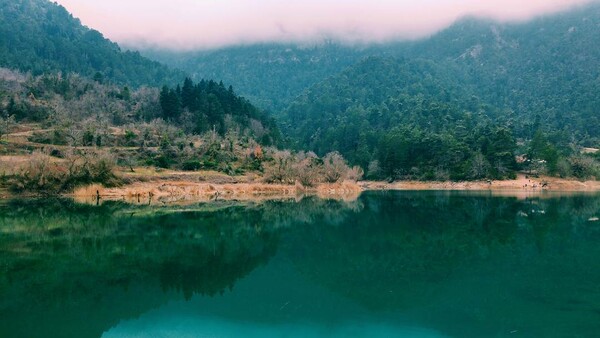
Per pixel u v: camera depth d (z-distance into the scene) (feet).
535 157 524.52
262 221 206.49
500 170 509.76
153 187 333.62
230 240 154.51
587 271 102.32
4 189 282.56
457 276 99.09
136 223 192.34
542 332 65.10
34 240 148.77
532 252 126.21
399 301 82.28
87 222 192.75
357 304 81.35
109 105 552.82
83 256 124.57
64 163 308.19
